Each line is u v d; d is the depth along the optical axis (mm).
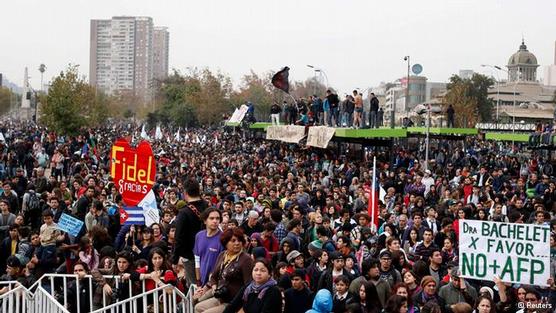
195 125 102688
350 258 11844
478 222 10461
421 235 14633
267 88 104188
